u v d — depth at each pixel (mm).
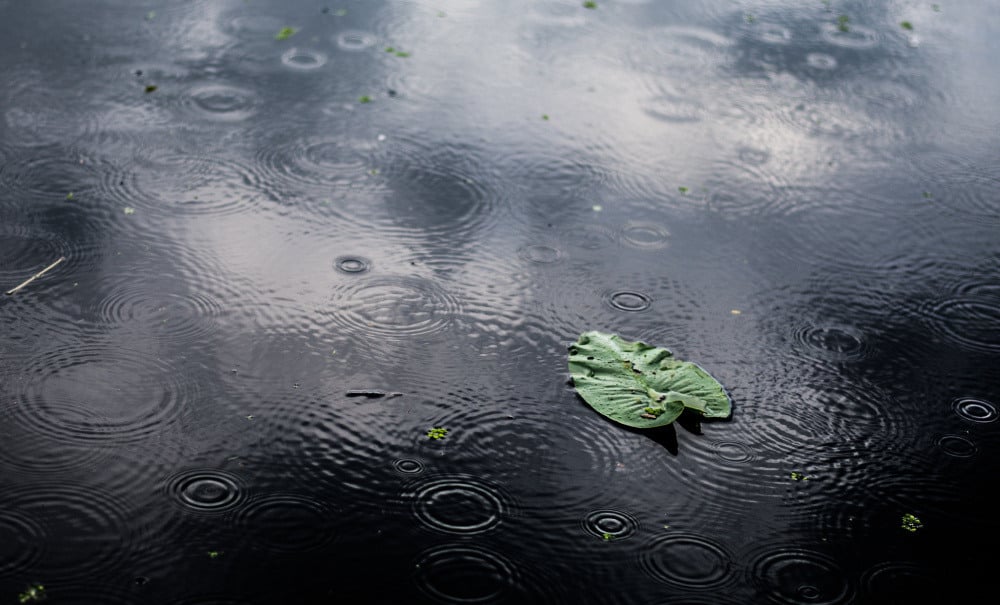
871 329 2660
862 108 3322
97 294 2609
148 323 2564
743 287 2732
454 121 3160
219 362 2510
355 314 2613
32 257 2672
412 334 2584
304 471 2359
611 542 2297
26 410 2408
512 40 3539
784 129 3215
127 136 3010
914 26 3863
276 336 2562
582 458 2404
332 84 3268
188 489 2322
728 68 3461
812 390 2533
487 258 2756
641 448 2424
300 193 2883
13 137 2973
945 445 2459
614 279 2729
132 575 2219
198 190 2867
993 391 2555
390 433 2418
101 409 2418
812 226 2906
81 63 3260
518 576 2250
